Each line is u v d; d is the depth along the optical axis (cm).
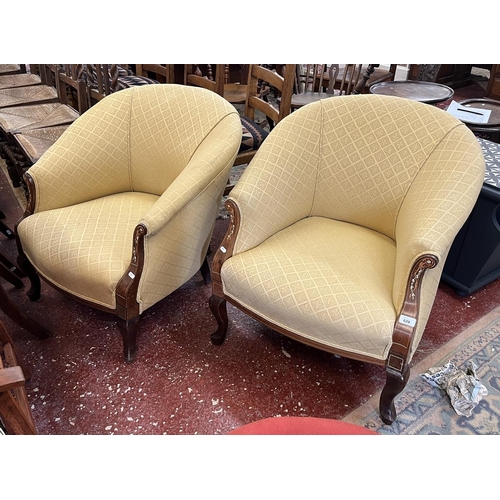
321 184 161
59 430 135
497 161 185
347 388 150
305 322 128
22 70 376
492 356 162
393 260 145
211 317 180
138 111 175
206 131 164
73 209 170
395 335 119
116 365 157
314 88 310
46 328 172
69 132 174
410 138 147
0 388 93
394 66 346
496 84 417
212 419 140
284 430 95
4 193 270
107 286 142
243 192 139
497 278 204
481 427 137
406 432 135
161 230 141
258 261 140
